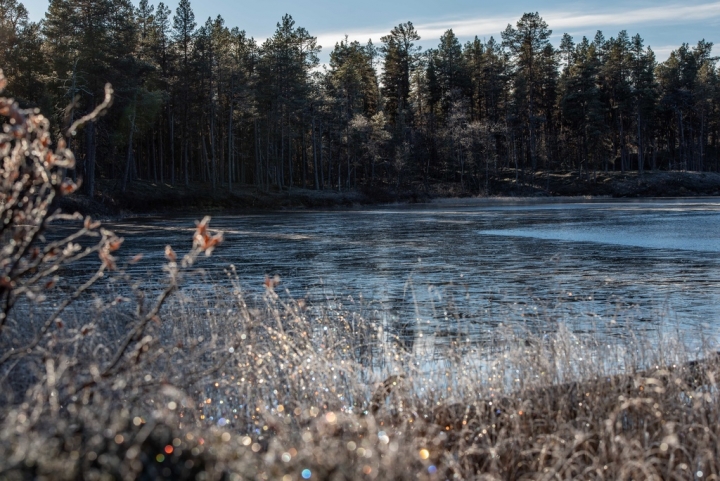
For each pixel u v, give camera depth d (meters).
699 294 12.25
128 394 4.05
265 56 78.06
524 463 4.36
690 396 4.88
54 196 3.48
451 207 64.00
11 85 55.53
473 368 5.78
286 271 16.52
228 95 72.31
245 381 5.17
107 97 3.43
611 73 102.44
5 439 2.67
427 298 11.94
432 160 97.69
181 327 7.04
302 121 82.19
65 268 16.70
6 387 4.26
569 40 113.50
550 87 103.00
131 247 24.34
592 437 4.76
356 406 5.14
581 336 7.38
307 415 4.73
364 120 84.06
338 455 3.06
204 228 3.66
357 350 7.31
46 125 3.39
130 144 57.38
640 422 4.82
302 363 5.33
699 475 4.09
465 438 4.55
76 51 50.81
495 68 102.38
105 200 52.56
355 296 12.27
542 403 5.14
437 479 3.53
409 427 4.55
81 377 4.24
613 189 90.19
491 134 95.06
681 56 112.56
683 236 25.50
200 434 3.23
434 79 105.00
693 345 7.64
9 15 64.75
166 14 70.88
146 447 2.83
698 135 114.25
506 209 55.44
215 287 10.93
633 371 5.55
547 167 103.38
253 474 2.81
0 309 5.75
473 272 15.93
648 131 108.50
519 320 9.38
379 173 92.56
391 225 36.53
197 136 79.12
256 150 77.06
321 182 90.12
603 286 13.38
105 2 51.72
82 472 2.58
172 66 70.44
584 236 26.41
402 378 5.25
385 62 106.25
